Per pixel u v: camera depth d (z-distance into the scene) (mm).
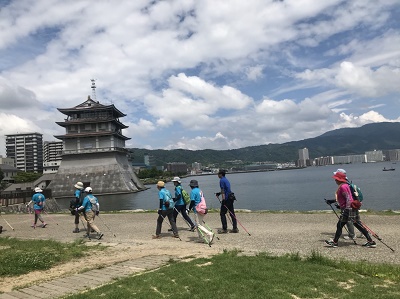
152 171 184375
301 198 55375
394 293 6145
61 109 100688
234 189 88688
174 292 6625
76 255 10820
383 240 11023
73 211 16406
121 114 112438
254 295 6141
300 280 6879
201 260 8930
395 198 47031
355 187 10742
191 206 13406
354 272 7574
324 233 12648
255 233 13359
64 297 6809
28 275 8844
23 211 37031
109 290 6906
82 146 101438
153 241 12852
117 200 74625
